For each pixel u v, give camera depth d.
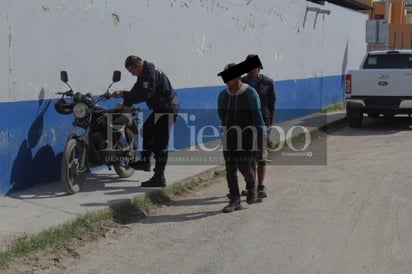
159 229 6.27
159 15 10.05
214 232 6.16
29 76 7.33
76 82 8.15
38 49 7.44
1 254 5.05
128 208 6.77
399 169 9.42
